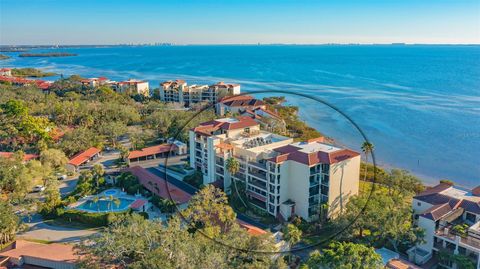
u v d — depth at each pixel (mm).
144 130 124438
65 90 196625
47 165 89688
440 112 177625
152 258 42656
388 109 181750
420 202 62188
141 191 79875
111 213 68000
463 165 110875
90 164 100938
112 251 45719
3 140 109688
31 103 146875
